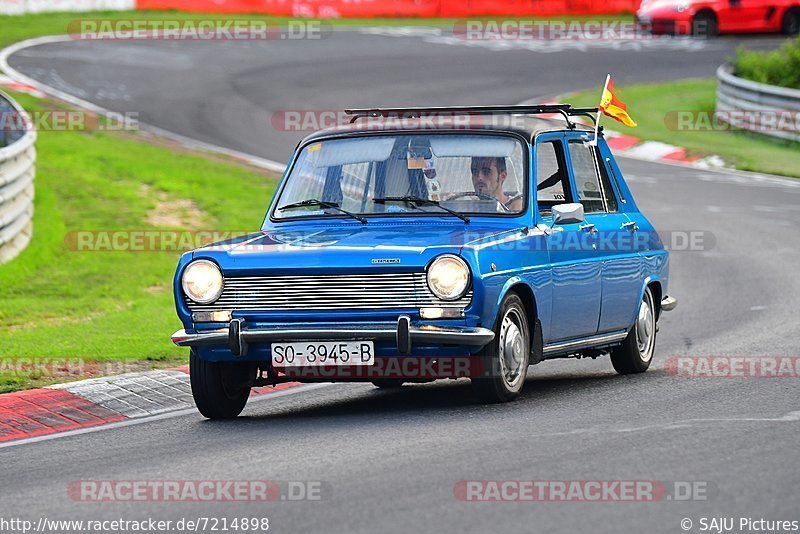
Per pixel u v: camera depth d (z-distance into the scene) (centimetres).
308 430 2802
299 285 2856
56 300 5078
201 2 14550
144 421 3088
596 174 3519
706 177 8744
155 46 12600
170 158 8469
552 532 1886
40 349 4003
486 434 2611
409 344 2789
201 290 2909
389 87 11212
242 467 2430
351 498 2125
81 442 2853
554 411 2883
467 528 1917
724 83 10700
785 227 6919
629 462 2308
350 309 2831
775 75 11288
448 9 15500
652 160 9506
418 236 2947
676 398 3053
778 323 4484
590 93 11188
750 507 1998
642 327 3684
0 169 5481
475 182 3144
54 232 6275
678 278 5712
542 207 3244
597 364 4009
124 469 2502
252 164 8544
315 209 3200
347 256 2831
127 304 5019
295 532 1952
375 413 3009
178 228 6631
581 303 3300
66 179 7519
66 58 11688
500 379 2953
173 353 3934
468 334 2788
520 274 2986
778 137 10219
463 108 3341
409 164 3191
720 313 4819
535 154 3188
